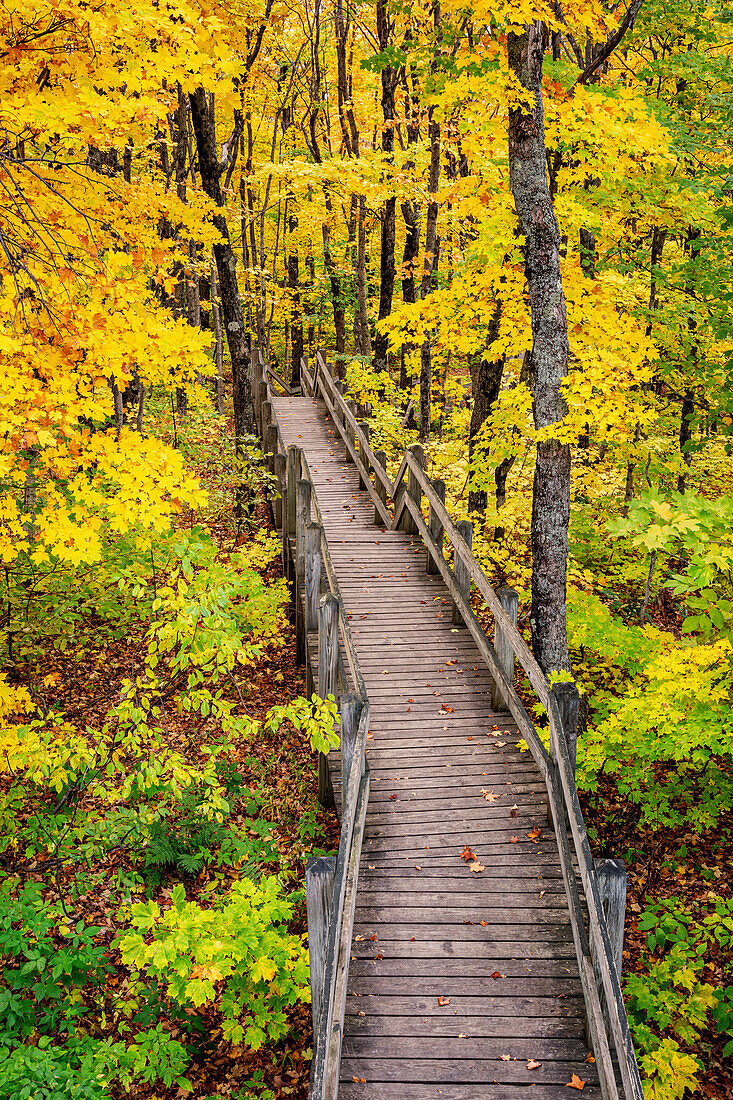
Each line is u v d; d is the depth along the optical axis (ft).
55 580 24.79
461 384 63.93
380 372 55.31
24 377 12.75
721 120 31.50
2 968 16.65
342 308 71.82
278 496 38.68
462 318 30.42
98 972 18.13
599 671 28.89
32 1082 12.23
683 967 18.48
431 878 16.83
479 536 38.86
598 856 24.98
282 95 63.72
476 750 21.08
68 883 21.16
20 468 14.61
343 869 14.57
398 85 49.34
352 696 17.38
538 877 16.89
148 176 28.45
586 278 29.89
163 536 24.64
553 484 25.16
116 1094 17.07
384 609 29.17
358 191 42.45
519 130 23.45
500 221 27.84
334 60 70.79
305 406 58.59
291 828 24.57
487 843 17.81
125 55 14.87
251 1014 17.95
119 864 22.31
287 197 61.72
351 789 15.83
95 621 29.94
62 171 16.47
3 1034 13.70
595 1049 12.93
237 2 21.43
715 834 25.71
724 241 31.99
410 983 14.49
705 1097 17.71
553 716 17.20
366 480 40.86
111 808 22.21
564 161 29.68
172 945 14.87
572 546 38.06
